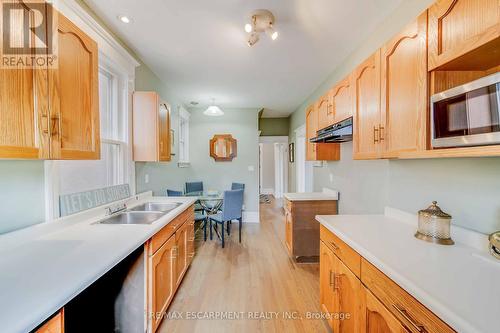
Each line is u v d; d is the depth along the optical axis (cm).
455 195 129
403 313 88
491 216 111
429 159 147
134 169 244
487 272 92
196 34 208
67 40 117
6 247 116
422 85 113
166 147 271
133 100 238
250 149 491
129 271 151
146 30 202
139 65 245
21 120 93
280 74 304
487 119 79
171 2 166
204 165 489
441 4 102
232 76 313
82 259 105
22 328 62
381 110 145
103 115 213
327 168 321
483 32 84
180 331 169
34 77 98
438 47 104
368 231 146
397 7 173
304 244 288
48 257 107
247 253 312
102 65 200
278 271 262
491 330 59
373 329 111
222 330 171
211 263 281
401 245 121
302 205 287
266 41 221
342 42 225
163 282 176
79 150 125
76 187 177
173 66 279
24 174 128
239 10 175
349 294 134
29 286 82
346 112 195
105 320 151
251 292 220
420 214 134
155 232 153
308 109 309
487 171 113
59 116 110
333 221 170
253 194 489
